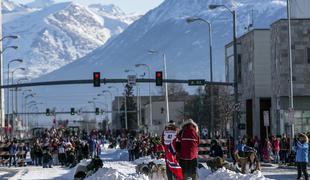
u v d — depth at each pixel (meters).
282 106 79.94
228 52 107.56
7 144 71.50
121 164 62.00
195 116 131.88
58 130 138.00
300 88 79.69
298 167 40.06
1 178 46.38
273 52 82.88
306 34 79.88
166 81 77.62
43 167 67.31
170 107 173.75
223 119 123.62
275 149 60.66
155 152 56.62
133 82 80.12
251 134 94.75
